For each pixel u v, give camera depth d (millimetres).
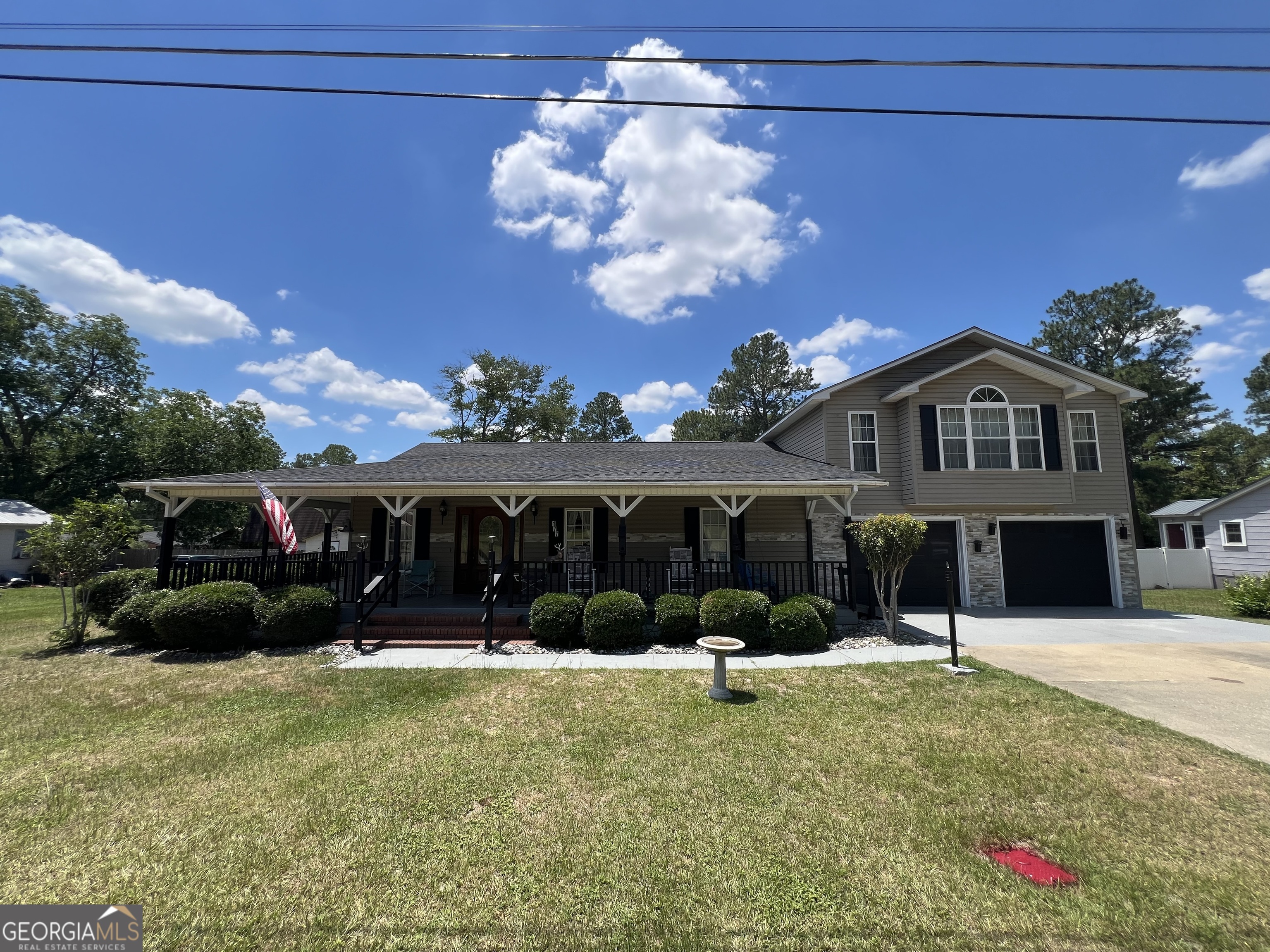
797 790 4148
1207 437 34188
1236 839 3486
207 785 4262
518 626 9578
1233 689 6633
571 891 2990
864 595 13594
